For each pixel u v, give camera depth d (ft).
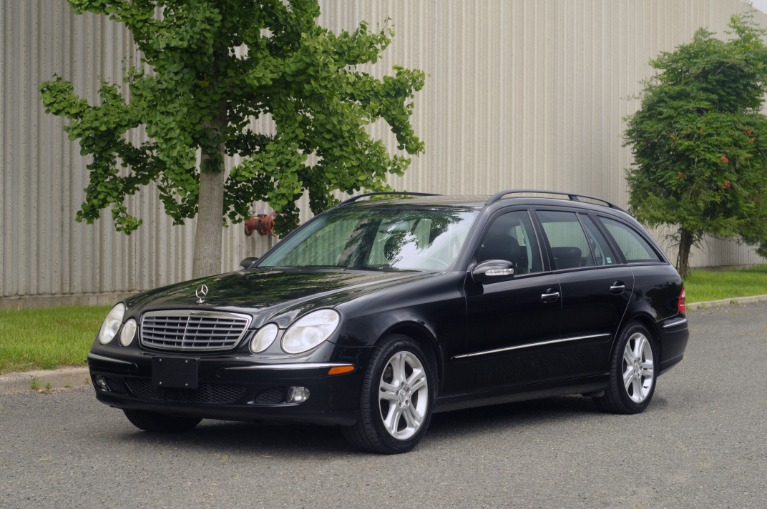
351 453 22.93
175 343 22.48
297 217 47.06
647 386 30.14
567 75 96.27
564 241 28.60
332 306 22.21
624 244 30.78
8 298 51.98
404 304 23.24
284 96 42.86
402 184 75.61
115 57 56.54
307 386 21.47
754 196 98.27
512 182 88.12
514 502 18.92
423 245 25.88
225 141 44.04
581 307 27.96
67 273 54.54
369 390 22.22
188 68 40.98
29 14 52.80
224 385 21.84
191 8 40.14
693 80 98.02
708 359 43.14
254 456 22.52
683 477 21.24
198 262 43.29
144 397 22.84
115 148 42.45
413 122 76.59
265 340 21.70
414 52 76.38
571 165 97.14
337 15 69.26
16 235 52.31
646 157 99.35
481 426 27.30
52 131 53.88
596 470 21.81
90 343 37.52
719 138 94.02
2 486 19.48
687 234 99.60
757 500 19.38
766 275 116.78
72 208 54.75
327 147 42.88
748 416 29.14
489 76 84.89
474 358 24.77
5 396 30.58
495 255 26.13
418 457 22.74
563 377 27.50
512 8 87.51
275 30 45.14
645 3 109.60
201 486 19.65
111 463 21.63
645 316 30.19
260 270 26.12
